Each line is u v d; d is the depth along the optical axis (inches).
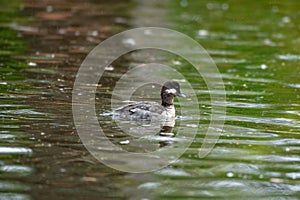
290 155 522.9
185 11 1333.7
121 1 1411.2
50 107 621.3
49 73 773.9
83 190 438.9
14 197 422.9
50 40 971.9
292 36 1090.1
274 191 452.1
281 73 835.4
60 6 1295.5
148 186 451.5
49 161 486.3
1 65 804.0
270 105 676.7
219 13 1321.4
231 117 625.0
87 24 1117.7
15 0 1342.3
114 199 426.6
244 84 772.0
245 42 1035.3
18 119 579.2
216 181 466.0
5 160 484.7
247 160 509.0
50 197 425.4
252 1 1498.5
